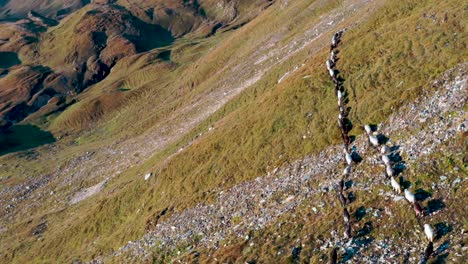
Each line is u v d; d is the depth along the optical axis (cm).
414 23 5300
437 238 2716
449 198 2956
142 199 6944
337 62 5756
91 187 11556
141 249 5216
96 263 6159
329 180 3950
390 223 3041
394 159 3619
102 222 7469
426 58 4584
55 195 12688
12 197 14050
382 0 7194
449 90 3925
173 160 6944
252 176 5134
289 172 4631
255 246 3603
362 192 3494
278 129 5434
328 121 4894
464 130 3322
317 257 3066
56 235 8344
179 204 5700
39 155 19825
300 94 5641
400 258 2723
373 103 4559
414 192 3158
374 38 5662
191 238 4638
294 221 3678
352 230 3150
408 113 4050
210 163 5991
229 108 8869
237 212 4566
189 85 17262
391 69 4825
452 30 4712
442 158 3266
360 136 4275
